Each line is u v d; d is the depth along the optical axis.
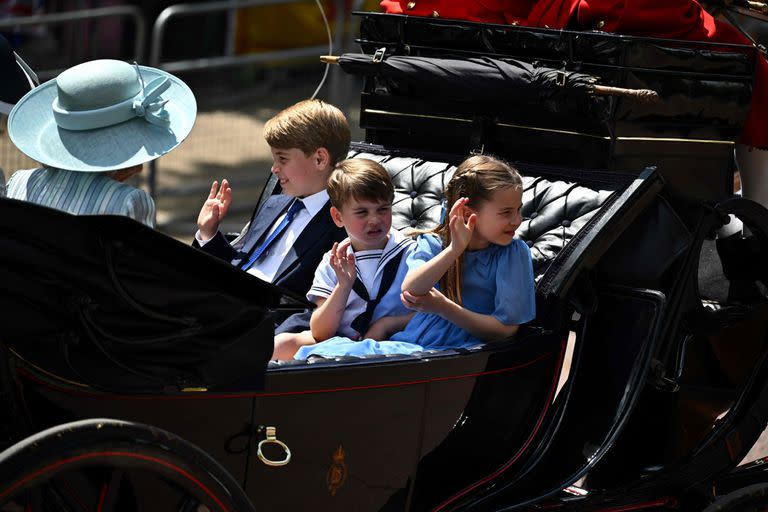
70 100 10.62
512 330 11.12
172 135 10.95
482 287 11.23
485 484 11.16
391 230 11.87
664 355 11.73
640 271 11.80
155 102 10.84
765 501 12.09
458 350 10.52
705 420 12.95
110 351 8.51
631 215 11.52
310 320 11.55
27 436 8.88
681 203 12.77
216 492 8.60
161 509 9.09
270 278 12.67
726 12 14.09
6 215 7.71
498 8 13.91
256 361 9.07
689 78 12.41
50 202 10.62
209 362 8.91
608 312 11.87
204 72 36.78
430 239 11.27
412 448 10.39
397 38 13.64
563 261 11.27
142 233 8.09
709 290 13.58
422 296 10.68
